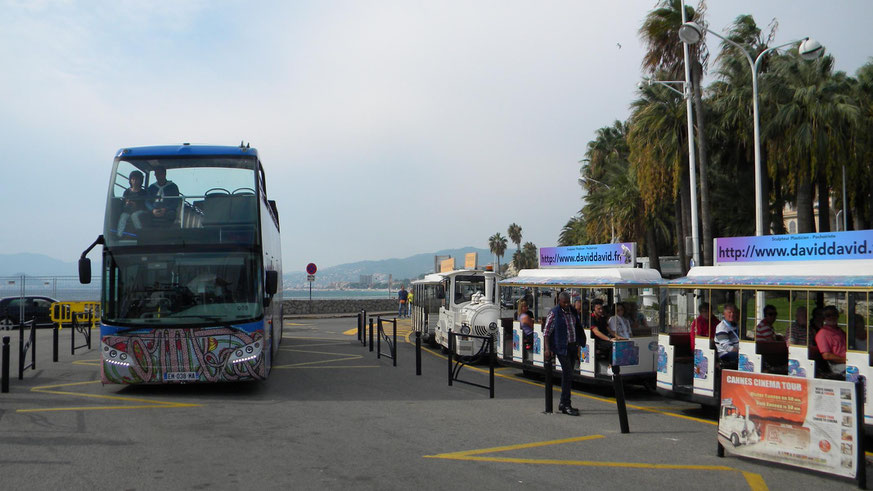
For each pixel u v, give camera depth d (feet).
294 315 136.05
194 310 36.65
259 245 38.17
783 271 29.25
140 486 19.34
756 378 23.22
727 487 20.12
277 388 40.60
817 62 92.43
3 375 37.88
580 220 228.43
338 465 21.95
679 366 34.19
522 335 46.65
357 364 54.29
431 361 57.36
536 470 21.76
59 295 98.02
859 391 20.76
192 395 37.52
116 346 36.09
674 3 97.60
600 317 39.32
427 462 22.56
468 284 60.85
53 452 23.50
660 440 26.94
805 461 21.65
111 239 36.91
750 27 100.37
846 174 98.12
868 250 26.17
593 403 36.68
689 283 33.06
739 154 107.24
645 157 108.88
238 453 23.56
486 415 32.12
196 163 38.34
